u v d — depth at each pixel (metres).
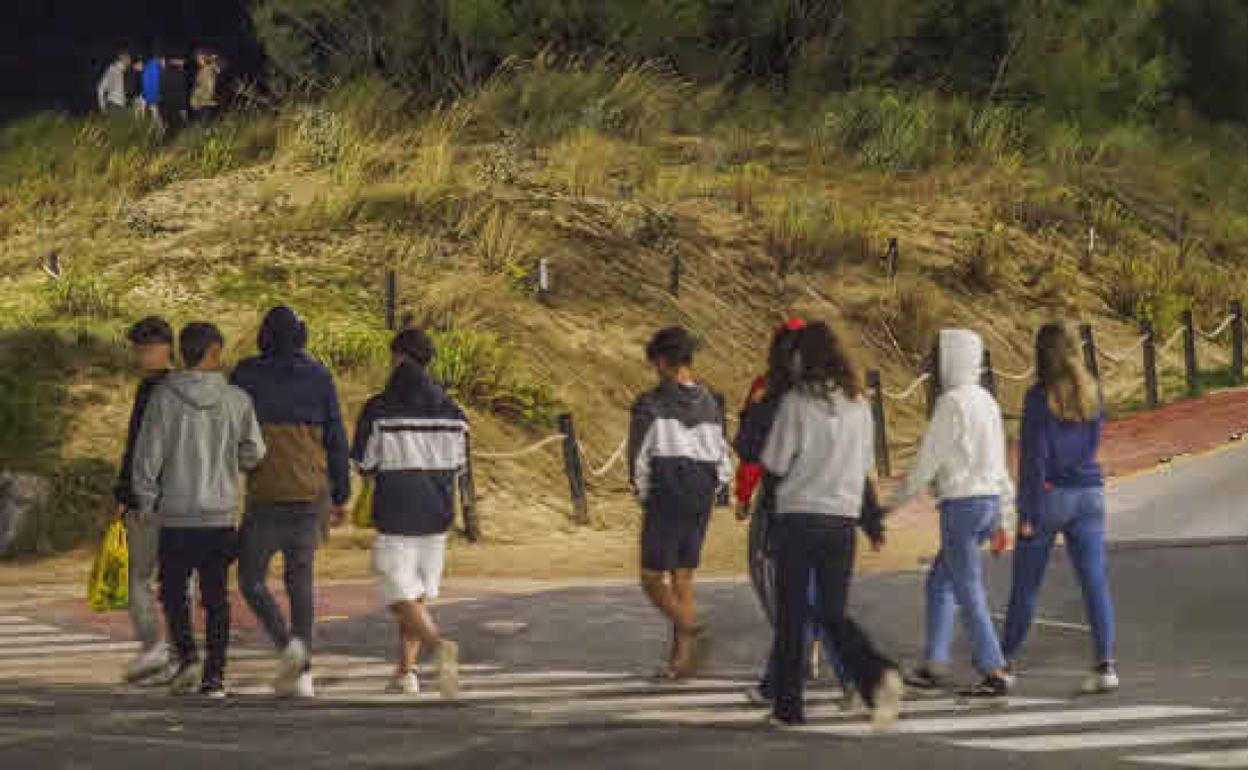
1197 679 18.89
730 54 68.38
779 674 15.54
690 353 18.39
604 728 15.22
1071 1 74.00
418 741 14.45
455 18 60.44
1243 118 80.75
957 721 15.86
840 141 62.94
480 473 35.72
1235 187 70.81
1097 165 67.50
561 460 37.84
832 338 15.34
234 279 43.50
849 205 57.38
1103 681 17.83
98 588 18.48
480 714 16.16
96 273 43.88
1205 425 42.84
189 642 17.55
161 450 16.89
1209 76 80.62
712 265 50.25
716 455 18.48
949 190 61.06
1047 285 56.66
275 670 19.81
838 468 15.20
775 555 15.48
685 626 18.73
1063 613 23.73
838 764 13.63
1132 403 50.28
